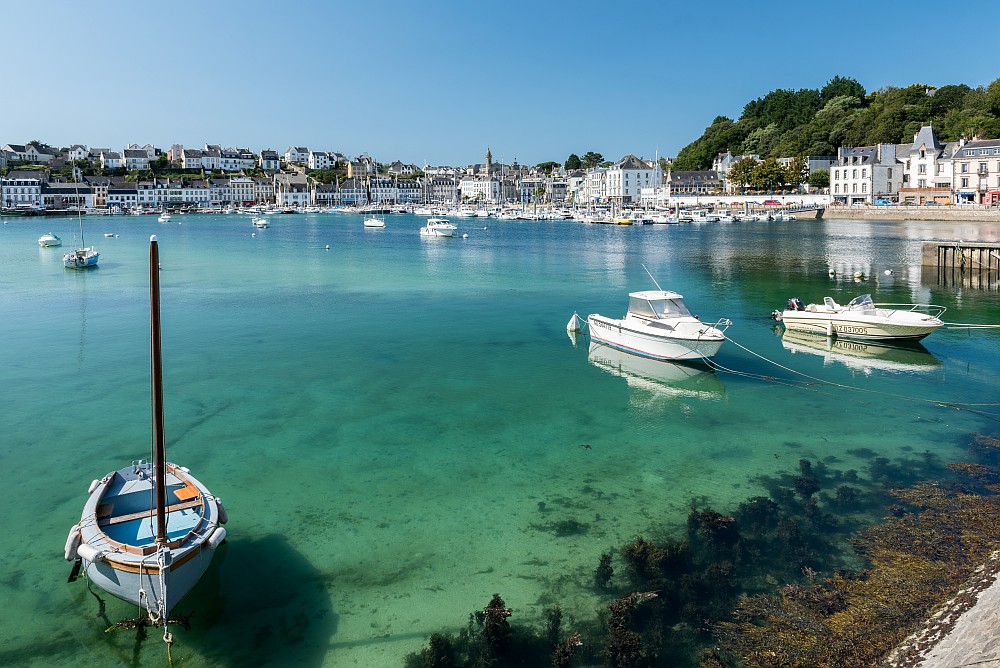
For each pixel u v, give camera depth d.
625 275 67.44
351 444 23.09
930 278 60.59
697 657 12.58
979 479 19.69
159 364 13.53
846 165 160.00
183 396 28.17
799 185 180.00
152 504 15.62
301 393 28.64
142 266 78.56
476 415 26.08
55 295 55.72
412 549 16.50
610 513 18.22
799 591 14.28
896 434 23.84
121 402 27.42
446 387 29.64
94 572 13.75
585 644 13.08
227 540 16.88
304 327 42.19
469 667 12.54
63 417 25.66
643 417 25.94
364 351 35.94
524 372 32.09
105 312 47.59
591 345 37.47
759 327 41.78
